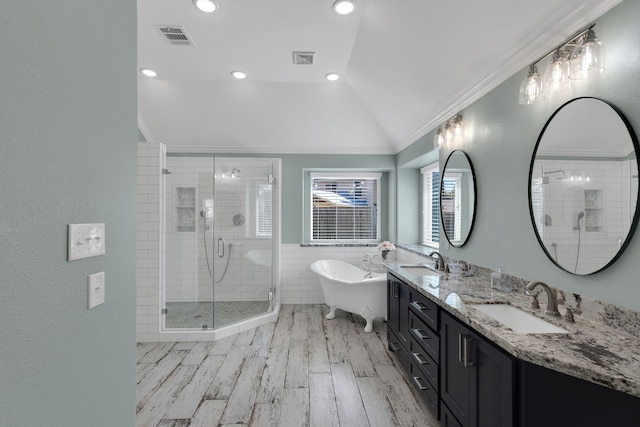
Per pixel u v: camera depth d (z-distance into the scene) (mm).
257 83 3732
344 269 4465
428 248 4129
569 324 1400
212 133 4379
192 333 3186
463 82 2455
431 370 1942
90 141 959
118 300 1108
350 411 2029
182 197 3799
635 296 1270
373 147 4664
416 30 2246
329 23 2523
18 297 704
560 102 1652
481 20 1880
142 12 2396
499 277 2012
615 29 1350
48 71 789
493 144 2248
